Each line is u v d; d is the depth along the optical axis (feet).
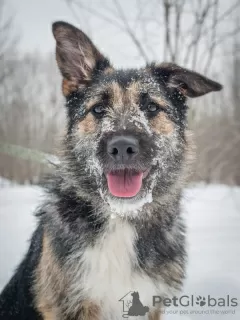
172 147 1.52
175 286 1.46
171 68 1.61
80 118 1.52
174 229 1.50
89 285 1.36
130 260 1.39
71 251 1.38
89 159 1.44
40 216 1.54
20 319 1.56
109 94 1.52
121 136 1.37
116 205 1.38
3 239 2.58
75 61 1.60
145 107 1.52
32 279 1.49
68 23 1.58
